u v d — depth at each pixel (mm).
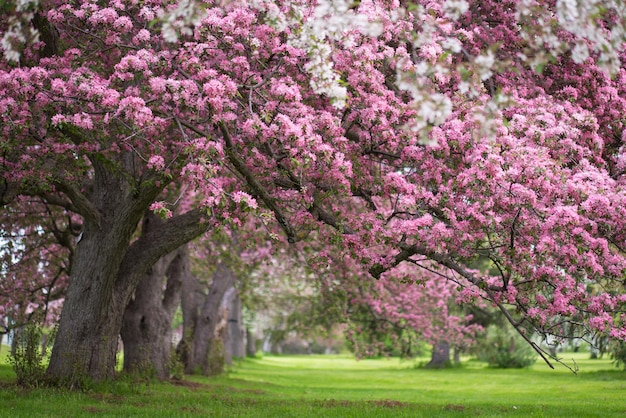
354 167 10531
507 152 9094
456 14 7098
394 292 26516
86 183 15930
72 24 11438
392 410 12711
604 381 27469
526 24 7203
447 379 31641
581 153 10070
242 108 10352
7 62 11398
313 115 10008
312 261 11453
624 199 8844
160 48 11000
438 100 6398
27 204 17781
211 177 9422
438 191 9961
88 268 14391
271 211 10203
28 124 10234
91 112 10406
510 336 39531
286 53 9867
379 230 9859
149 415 10773
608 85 11891
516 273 9719
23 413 10000
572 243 8984
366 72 9828
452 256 9945
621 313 9930
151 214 19031
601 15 6852
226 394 16531
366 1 9680
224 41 9773
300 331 34281
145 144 11680
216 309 27125
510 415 12227
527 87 11602
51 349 14461
